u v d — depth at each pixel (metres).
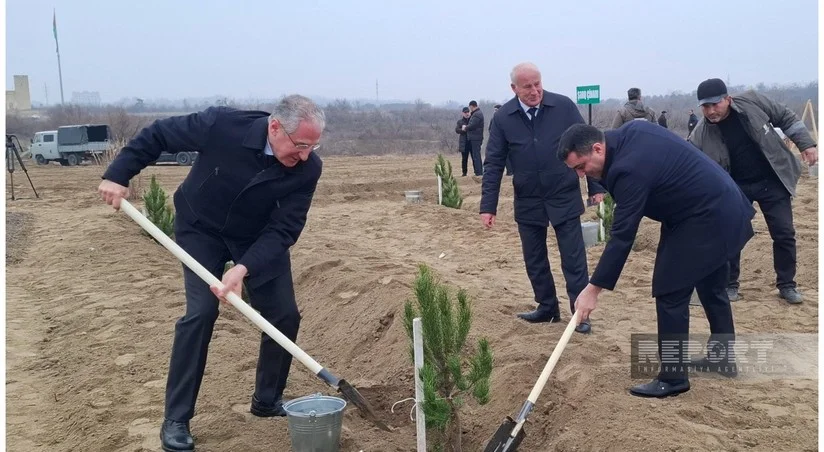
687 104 63.28
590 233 10.70
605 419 4.43
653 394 4.82
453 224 13.52
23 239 13.12
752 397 4.94
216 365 6.05
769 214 7.41
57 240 12.59
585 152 4.72
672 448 4.02
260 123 4.37
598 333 6.59
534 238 6.65
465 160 22.00
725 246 4.78
